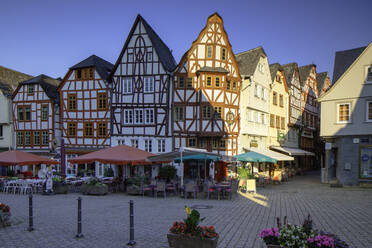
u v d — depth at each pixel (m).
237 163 24.31
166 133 24.22
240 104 25.34
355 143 19.91
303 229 5.21
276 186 20.61
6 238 7.38
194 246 5.76
